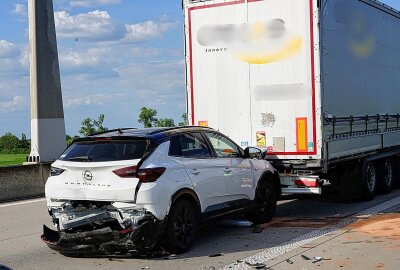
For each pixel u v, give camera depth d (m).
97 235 7.14
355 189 12.21
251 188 9.25
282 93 10.23
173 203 7.46
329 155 10.25
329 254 7.26
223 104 10.80
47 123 17.03
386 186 13.58
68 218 7.50
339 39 10.83
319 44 9.86
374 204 11.97
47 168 16.45
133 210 7.14
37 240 9.10
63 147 17.52
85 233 7.21
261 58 10.38
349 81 11.31
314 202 12.59
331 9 10.43
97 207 7.36
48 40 17.11
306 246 7.79
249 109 10.57
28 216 11.84
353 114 11.51
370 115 12.55
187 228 7.77
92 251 7.34
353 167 12.21
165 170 7.39
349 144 11.22
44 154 16.94
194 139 8.27
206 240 8.52
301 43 10.00
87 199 7.36
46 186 7.72
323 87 10.04
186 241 7.72
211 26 10.84
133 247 7.08
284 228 9.28
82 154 7.62
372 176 12.69
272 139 10.36
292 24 10.06
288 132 10.23
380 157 13.07
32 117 17.06
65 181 7.54
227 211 8.62
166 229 7.37
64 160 7.68
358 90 11.83
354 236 8.31
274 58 10.26
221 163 8.52
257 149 9.34
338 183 12.38
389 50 13.92
